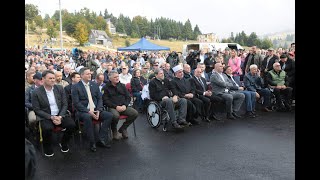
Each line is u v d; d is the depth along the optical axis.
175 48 78.25
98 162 4.50
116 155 4.81
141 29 95.38
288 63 8.20
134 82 8.56
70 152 5.00
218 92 7.34
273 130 6.18
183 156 4.69
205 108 7.05
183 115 6.38
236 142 5.39
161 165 4.32
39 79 5.55
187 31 99.62
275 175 3.92
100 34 71.56
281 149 4.97
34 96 4.80
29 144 2.69
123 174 4.03
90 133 5.04
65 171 4.17
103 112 5.35
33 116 5.28
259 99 8.73
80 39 60.03
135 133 6.00
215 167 4.21
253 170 4.10
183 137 5.77
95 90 5.50
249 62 10.27
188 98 6.70
